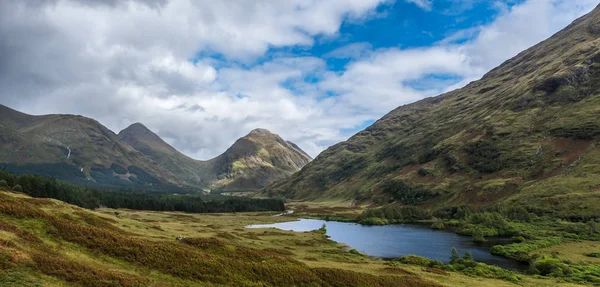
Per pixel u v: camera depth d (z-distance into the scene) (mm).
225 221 178500
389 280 50812
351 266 65562
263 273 42812
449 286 53312
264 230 136875
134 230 68250
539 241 110375
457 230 154375
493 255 100500
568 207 151500
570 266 76875
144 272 35406
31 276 26250
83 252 36156
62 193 165625
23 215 39406
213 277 38062
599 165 185750
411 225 188250
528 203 171375
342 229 168625
